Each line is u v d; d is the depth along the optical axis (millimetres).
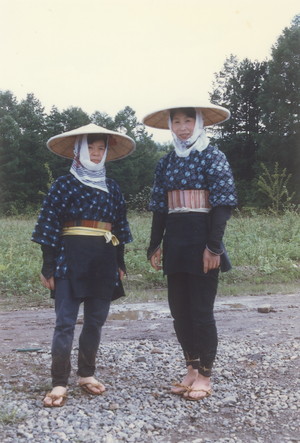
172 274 3758
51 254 3674
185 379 3893
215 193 3557
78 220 3688
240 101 39219
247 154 39406
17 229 17719
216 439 3100
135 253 11477
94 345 3758
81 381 3787
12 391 3818
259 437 3137
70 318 3623
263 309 6957
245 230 14711
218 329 5957
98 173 3730
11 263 9938
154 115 3945
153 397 3725
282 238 13711
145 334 5758
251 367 4410
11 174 44969
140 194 29969
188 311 3809
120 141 3980
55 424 3236
